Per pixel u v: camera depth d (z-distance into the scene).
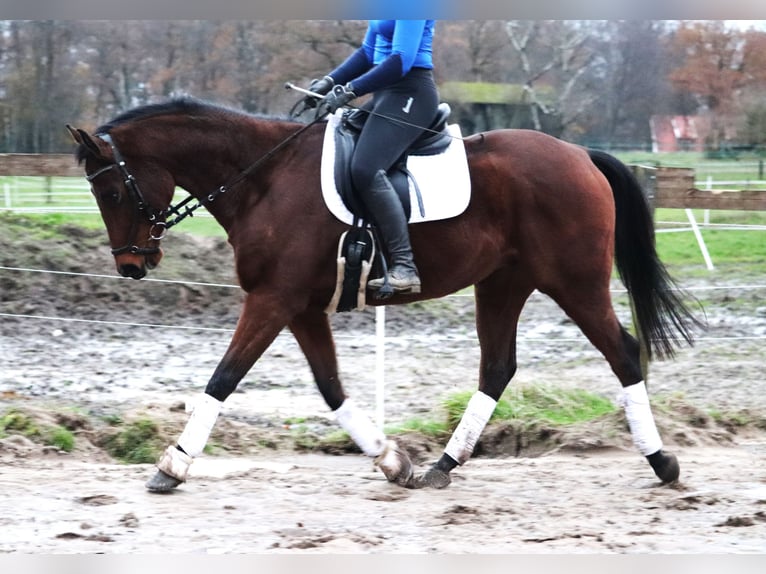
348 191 6.93
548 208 7.18
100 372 13.09
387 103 7.06
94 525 6.12
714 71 34.78
